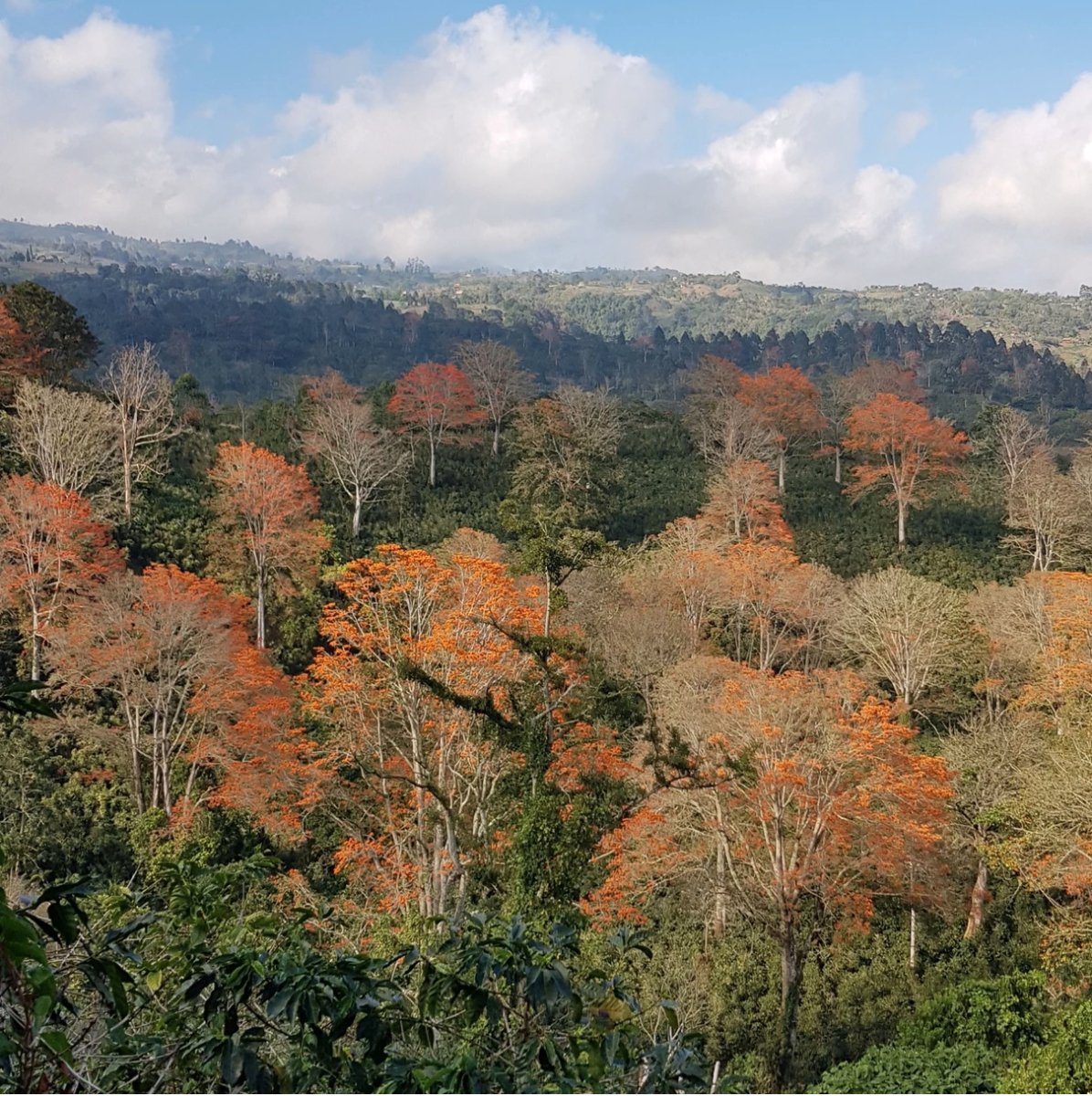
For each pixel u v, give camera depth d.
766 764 22.08
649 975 21.02
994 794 26.44
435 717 22.27
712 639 42.31
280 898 20.94
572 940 4.99
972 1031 17.70
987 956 25.48
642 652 34.09
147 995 4.82
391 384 74.69
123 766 29.20
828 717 23.84
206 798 27.58
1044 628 37.00
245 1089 4.08
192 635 29.95
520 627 21.05
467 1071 4.02
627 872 23.61
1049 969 21.06
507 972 4.59
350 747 23.45
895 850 22.42
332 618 24.44
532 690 18.17
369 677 22.56
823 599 41.34
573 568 18.30
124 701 28.69
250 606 40.00
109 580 32.75
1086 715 30.34
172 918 5.35
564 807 16.52
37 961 3.36
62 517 33.31
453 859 18.98
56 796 26.80
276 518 41.84
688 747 19.62
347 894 23.16
